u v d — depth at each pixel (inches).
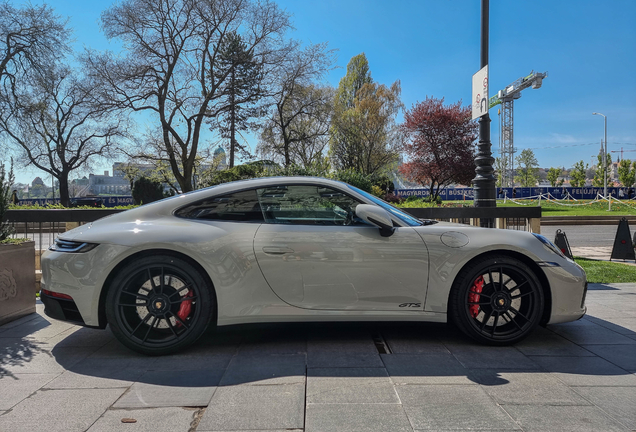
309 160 1120.2
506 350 120.4
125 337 115.6
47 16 884.0
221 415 82.4
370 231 122.2
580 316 126.4
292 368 106.6
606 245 412.8
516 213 242.7
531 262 125.3
